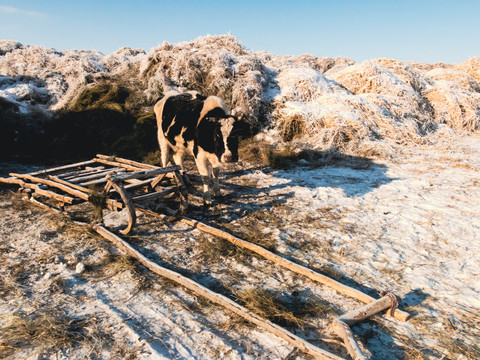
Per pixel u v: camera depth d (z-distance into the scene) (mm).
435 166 8117
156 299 3291
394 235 4699
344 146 9438
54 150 9430
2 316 2969
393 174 7598
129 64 13016
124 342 2717
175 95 6363
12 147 9375
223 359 2562
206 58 11383
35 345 2660
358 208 5684
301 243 4484
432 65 21578
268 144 9719
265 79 11508
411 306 3209
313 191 6539
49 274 3605
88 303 3201
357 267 3906
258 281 3631
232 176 7641
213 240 4535
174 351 2635
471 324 2977
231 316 3053
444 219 5180
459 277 3693
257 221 5188
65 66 13359
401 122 10695
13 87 11898
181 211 5191
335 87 11852
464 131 11914
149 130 9578
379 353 2643
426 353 2650
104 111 10289
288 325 2963
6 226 4875
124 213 5480
